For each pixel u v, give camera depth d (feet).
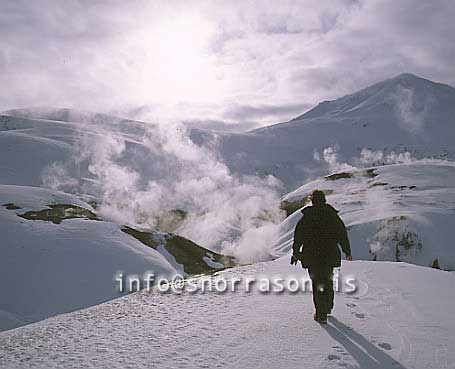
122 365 17.61
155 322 23.70
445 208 160.04
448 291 27.71
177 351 18.85
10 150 336.49
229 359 17.65
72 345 20.83
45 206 118.32
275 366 16.78
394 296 26.58
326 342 19.11
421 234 134.62
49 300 77.71
